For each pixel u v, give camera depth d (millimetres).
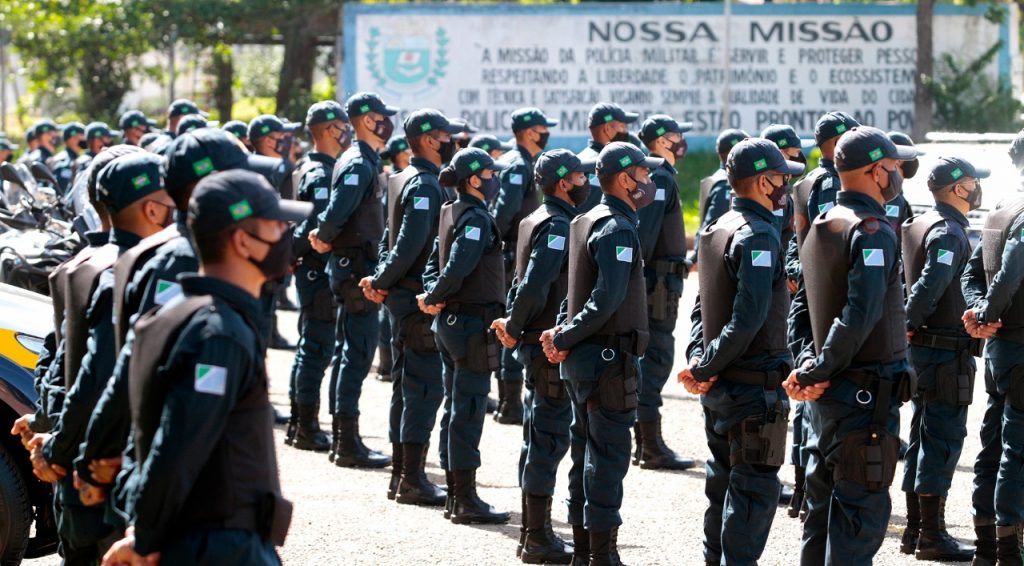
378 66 30562
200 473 4273
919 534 8125
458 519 8734
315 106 10852
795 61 31016
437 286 8477
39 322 7254
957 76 30859
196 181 5000
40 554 7262
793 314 7195
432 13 30516
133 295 4984
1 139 19109
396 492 9398
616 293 7027
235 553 4266
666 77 30938
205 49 38562
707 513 7172
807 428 6840
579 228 7227
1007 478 7473
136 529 4227
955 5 31156
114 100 38156
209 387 4152
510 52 30672
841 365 6285
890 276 6371
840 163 6465
